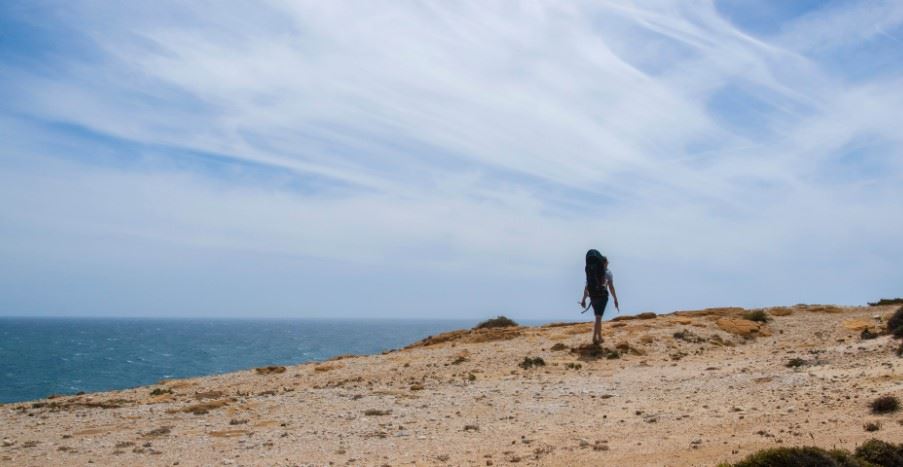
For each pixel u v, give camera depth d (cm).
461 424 1388
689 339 2511
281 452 1192
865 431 1130
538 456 1120
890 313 2808
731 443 1130
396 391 1797
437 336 3166
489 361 2284
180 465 1117
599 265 2494
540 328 3116
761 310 3219
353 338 19488
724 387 1608
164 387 2192
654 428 1274
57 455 1195
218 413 1559
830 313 3120
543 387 1791
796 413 1288
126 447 1248
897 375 1460
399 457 1143
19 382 7281
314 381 2134
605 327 2878
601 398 1605
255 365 9150
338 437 1297
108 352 12331
